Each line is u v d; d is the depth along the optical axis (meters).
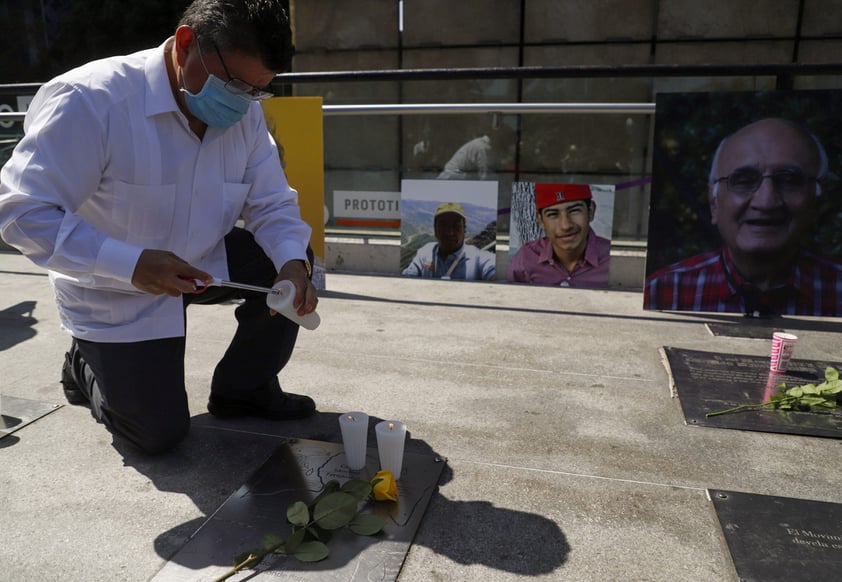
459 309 4.02
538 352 3.24
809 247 3.80
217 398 2.42
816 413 2.52
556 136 5.00
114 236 1.94
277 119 4.24
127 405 1.98
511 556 1.65
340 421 2.01
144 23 10.48
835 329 3.66
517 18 6.40
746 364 3.04
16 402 2.54
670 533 1.76
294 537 1.58
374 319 3.78
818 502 1.89
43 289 4.36
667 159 3.88
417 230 4.83
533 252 4.67
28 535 1.71
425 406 2.59
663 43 6.17
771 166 3.78
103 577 1.55
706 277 3.94
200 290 1.75
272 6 1.70
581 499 1.92
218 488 1.95
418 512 1.81
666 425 2.43
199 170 1.98
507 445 2.26
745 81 5.06
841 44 5.90
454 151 5.12
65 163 1.72
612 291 4.51
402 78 4.21
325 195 5.14
